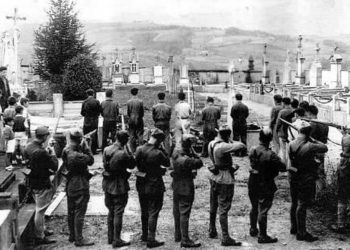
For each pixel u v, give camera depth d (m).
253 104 40.19
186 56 102.94
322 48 80.25
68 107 26.12
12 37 31.27
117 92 48.34
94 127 17.11
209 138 16.47
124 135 8.88
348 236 9.20
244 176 14.12
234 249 8.59
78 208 8.86
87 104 16.95
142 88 54.28
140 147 8.85
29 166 8.91
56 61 35.59
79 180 8.88
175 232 9.07
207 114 16.38
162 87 54.03
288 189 12.71
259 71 77.25
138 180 8.84
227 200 8.80
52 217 10.59
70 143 9.02
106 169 8.88
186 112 15.79
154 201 8.76
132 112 16.19
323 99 26.55
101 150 17.83
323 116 23.38
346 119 20.94
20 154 13.20
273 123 14.83
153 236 8.77
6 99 16.97
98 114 17.17
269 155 8.80
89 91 17.05
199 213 10.77
